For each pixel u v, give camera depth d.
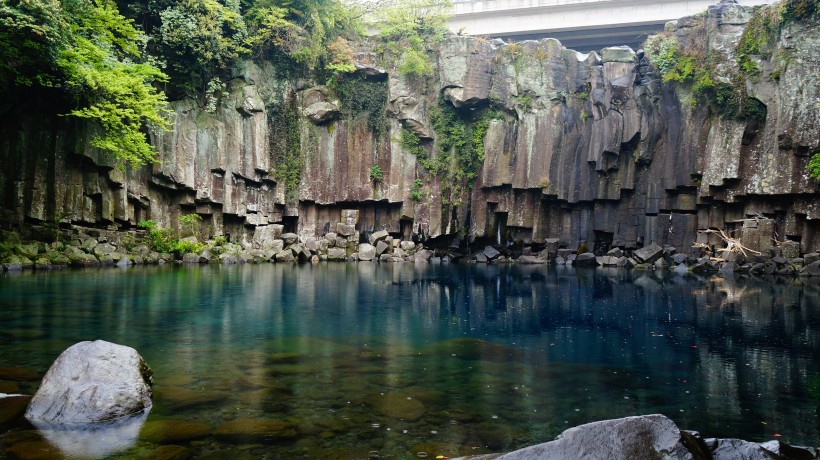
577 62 33.62
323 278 20.16
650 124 31.06
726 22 28.17
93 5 22.67
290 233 32.25
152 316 10.68
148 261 24.84
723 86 27.75
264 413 5.16
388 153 34.94
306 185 33.38
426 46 35.34
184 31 26.66
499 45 34.91
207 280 18.05
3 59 18.97
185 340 8.48
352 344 8.52
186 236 28.39
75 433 4.55
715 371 7.07
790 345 8.82
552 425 4.98
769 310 12.91
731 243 26.64
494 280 20.78
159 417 5.00
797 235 25.83
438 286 18.11
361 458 4.17
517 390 6.12
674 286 18.86
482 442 4.55
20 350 7.40
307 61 33.03
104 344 5.52
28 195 21.83
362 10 36.09
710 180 28.28
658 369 7.18
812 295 16.09
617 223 32.47
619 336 9.53
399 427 4.86
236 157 30.45
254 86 31.17
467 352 8.09
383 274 22.69
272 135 32.41
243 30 30.02
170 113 24.94
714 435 4.80
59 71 20.48
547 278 21.91
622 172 32.12
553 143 33.47
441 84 34.56
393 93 34.69
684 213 30.39
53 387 5.06
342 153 34.34
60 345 7.76
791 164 25.41
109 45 22.42
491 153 34.44
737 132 27.64
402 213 34.62
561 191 33.38
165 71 27.56
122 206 24.98
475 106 34.72
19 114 21.70
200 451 4.25
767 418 5.26
